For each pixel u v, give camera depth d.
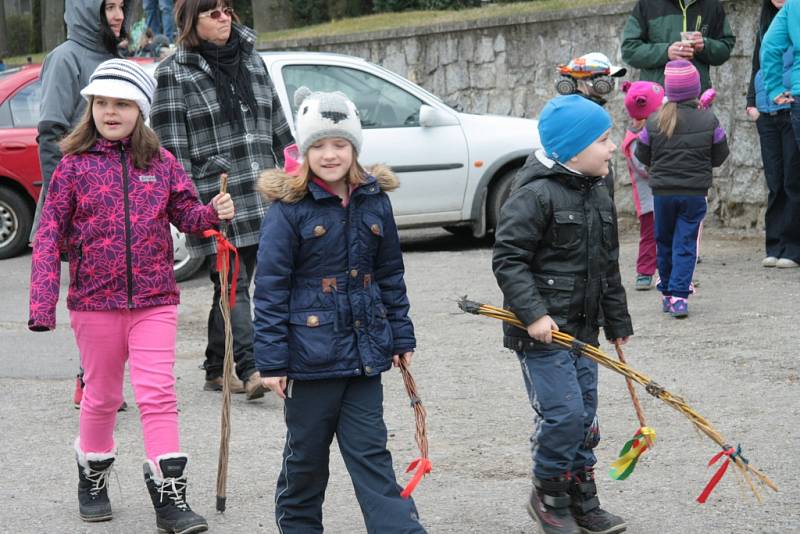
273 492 5.74
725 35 11.37
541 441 4.88
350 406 4.56
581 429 4.84
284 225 4.50
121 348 5.33
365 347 4.52
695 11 11.24
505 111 16.36
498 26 16.22
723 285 10.44
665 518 5.20
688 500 5.41
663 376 7.57
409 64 17.66
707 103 9.71
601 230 4.95
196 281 12.09
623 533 5.03
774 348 8.12
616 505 5.38
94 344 5.30
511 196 4.93
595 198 4.95
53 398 7.68
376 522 4.44
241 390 7.55
